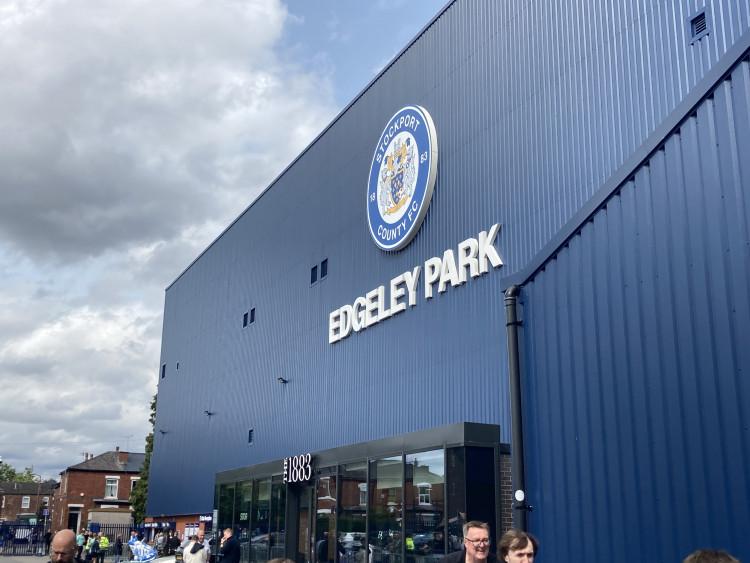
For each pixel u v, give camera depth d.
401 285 22.81
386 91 25.28
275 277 32.75
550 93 17.91
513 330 11.48
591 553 9.67
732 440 7.96
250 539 27.00
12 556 60.62
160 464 45.97
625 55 15.98
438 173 21.70
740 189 8.25
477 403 18.70
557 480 10.41
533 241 17.77
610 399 9.66
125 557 48.97
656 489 8.84
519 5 19.38
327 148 29.30
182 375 44.09
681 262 8.88
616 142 15.94
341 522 20.67
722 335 8.23
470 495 15.60
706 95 8.80
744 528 7.71
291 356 29.95
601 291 10.02
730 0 13.89
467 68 21.09
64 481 83.31
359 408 24.19
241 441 33.97
